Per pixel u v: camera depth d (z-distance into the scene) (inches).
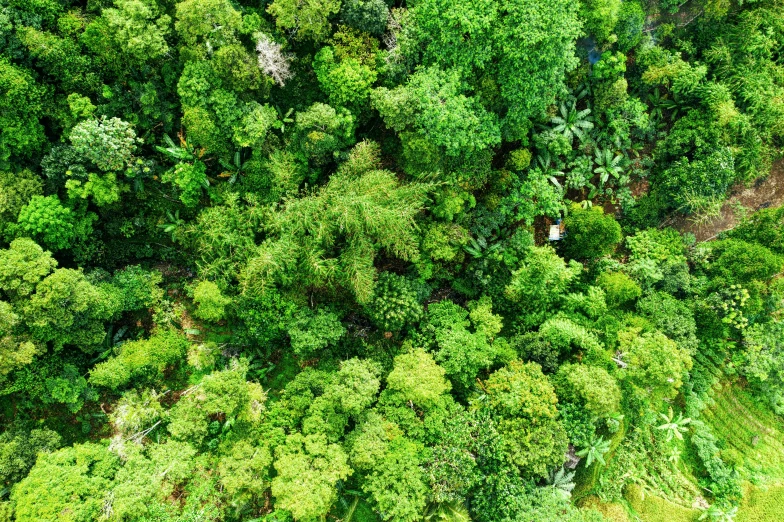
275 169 801.6
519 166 887.1
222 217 821.2
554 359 853.2
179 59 757.3
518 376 813.9
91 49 734.5
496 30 717.9
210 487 780.0
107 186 774.5
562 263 866.1
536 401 781.3
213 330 908.6
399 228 780.0
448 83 753.0
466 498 828.6
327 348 880.3
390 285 844.0
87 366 834.8
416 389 772.6
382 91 764.6
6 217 734.5
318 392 827.4
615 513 915.4
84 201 797.9
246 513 821.2
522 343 874.8
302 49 808.9
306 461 756.0
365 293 791.7
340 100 788.0
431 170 816.3
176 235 863.7
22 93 714.2
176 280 914.7
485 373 885.2
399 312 824.3
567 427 820.6
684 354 825.5
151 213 868.0
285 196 837.8
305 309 837.8
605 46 871.7
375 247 828.6
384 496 745.0
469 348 829.8
